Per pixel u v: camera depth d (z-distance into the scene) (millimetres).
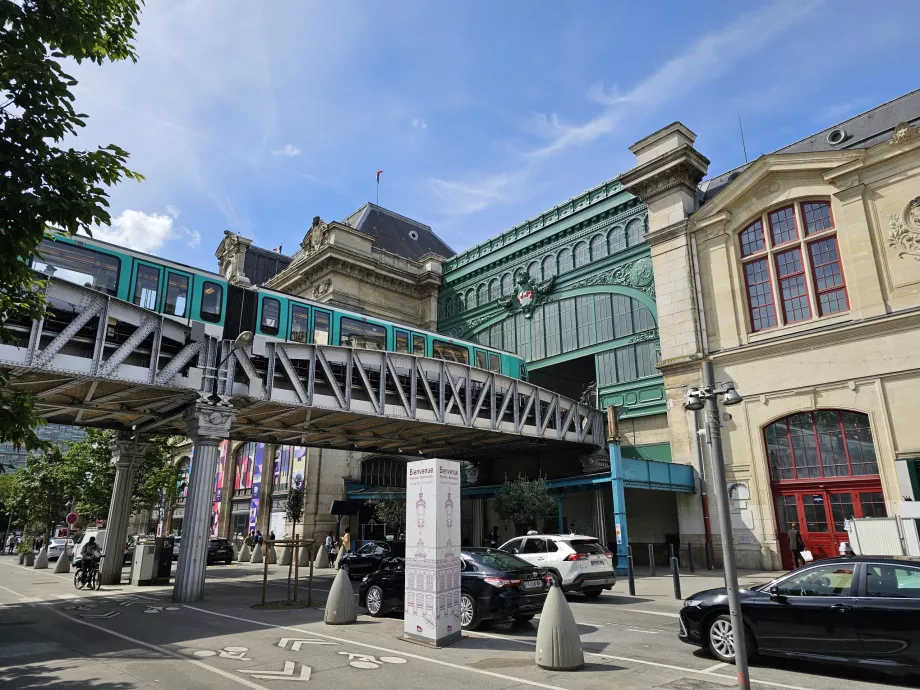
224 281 20422
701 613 8836
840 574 7879
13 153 6305
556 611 8367
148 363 17281
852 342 22281
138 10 7781
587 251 33781
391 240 48188
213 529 43625
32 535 49812
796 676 7762
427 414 22438
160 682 7613
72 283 14555
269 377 18391
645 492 29781
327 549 31375
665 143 29938
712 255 27141
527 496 25594
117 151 7094
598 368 31734
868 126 25250
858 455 21750
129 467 21844
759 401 24297
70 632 11406
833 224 23734
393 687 7301
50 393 16062
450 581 10281
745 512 23859
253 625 11984
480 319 39281
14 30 6617
